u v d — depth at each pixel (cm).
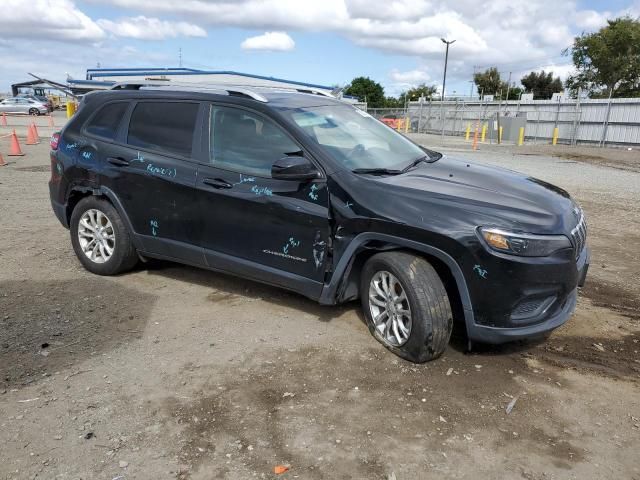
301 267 418
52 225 743
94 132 531
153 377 359
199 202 458
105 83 2406
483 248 347
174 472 273
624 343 417
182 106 484
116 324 436
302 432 305
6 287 509
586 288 533
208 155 459
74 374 361
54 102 6225
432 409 328
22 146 1792
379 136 487
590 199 1041
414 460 283
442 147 2517
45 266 571
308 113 454
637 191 1152
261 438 300
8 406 324
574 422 318
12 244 649
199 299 489
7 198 920
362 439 299
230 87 487
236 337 417
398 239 372
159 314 457
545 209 373
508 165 1716
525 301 355
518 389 351
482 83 7838
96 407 325
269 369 371
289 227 416
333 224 398
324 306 474
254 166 435
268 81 2491
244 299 490
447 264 360
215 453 287
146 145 495
